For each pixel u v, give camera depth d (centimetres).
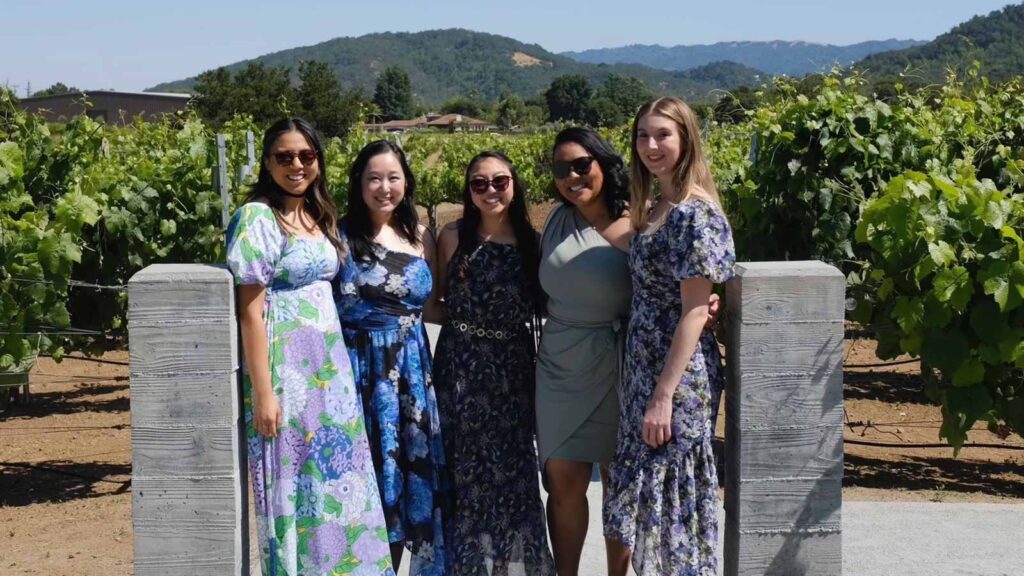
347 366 322
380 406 331
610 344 338
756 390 306
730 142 1269
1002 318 478
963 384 497
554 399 343
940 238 481
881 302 548
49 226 613
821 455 309
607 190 341
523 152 2508
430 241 357
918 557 409
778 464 309
